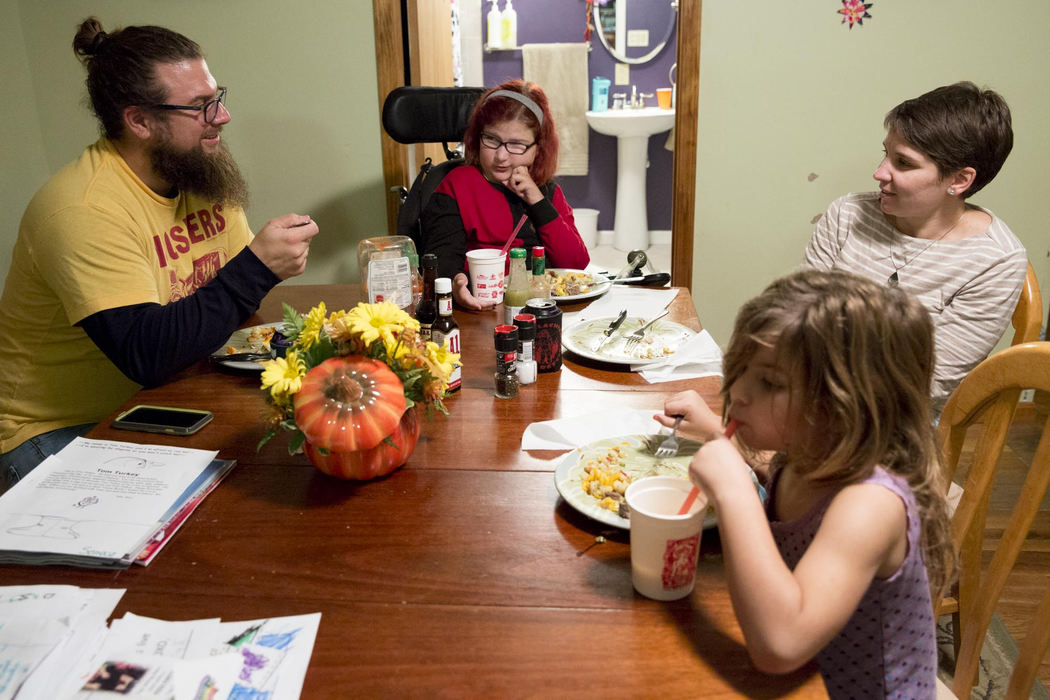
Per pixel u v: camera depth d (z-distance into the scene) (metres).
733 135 2.67
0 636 0.76
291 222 1.45
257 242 1.44
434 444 1.18
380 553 0.91
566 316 1.75
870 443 0.74
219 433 1.21
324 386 0.98
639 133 4.62
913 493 0.75
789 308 0.74
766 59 2.58
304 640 0.76
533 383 1.41
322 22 2.61
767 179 2.72
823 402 0.74
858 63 2.57
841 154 2.67
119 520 0.96
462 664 0.73
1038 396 2.76
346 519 0.98
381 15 2.58
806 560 0.71
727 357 0.82
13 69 2.60
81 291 1.42
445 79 3.40
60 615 0.80
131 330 1.40
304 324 1.07
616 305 1.82
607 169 5.01
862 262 1.81
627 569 0.87
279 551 0.91
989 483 1.04
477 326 1.72
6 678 0.70
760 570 0.69
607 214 5.13
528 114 2.05
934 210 1.70
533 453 1.14
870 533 0.71
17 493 1.01
